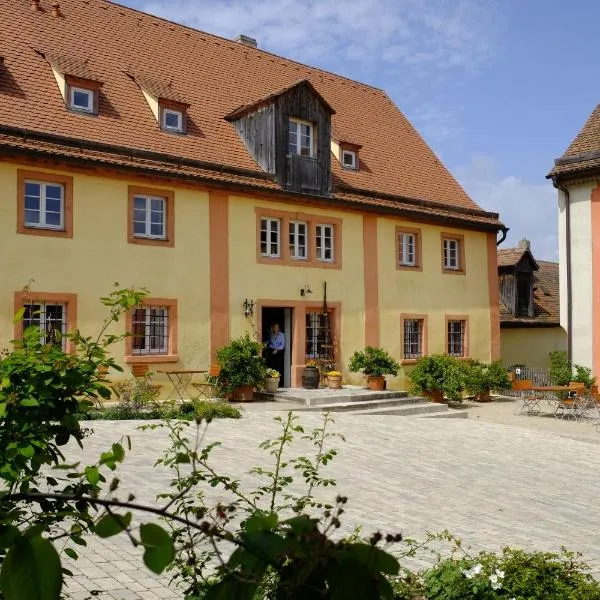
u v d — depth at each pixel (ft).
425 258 79.05
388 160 81.97
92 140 55.52
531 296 104.94
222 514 7.54
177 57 72.13
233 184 62.64
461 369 73.05
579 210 82.43
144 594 19.01
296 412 56.29
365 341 73.05
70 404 11.80
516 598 16.31
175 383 59.41
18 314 12.89
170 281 59.57
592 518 30.40
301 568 5.50
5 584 5.57
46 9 65.51
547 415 67.31
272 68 81.46
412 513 29.50
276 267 66.54
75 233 54.39
